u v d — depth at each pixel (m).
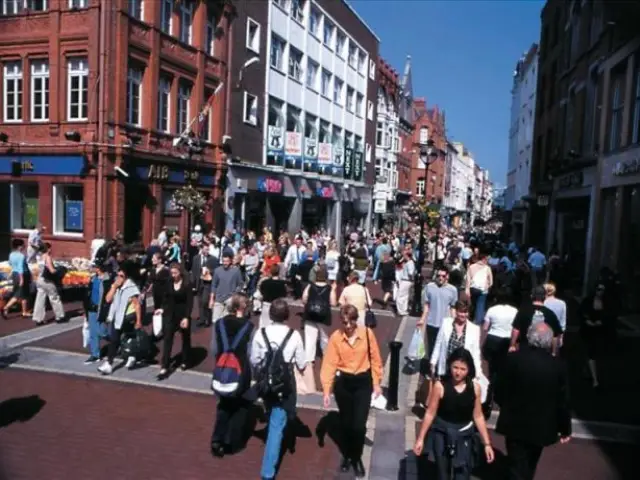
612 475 6.15
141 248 17.81
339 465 6.10
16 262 12.51
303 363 5.71
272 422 5.59
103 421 7.01
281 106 32.62
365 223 49.97
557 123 29.17
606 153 19.30
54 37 18.98
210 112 25.11
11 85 20.25
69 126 19.14
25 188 20.83
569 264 22.83
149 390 8.23
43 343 10.48
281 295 10.25
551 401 4.85
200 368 9.35
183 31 22.88
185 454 6.19
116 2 18.73
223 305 10.80
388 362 10.60
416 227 45.72
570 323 15.46
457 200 105.81
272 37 31.27
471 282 12.60
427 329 8.87
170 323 8.80
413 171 72.06
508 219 54.53
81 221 19.67
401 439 6.86
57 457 5.98
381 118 53.09
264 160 30.39
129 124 19.75
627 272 17.31
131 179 19.84
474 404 4.71
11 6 20.02
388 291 17.05
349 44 43.81
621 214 17.56
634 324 15.30
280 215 34.16
